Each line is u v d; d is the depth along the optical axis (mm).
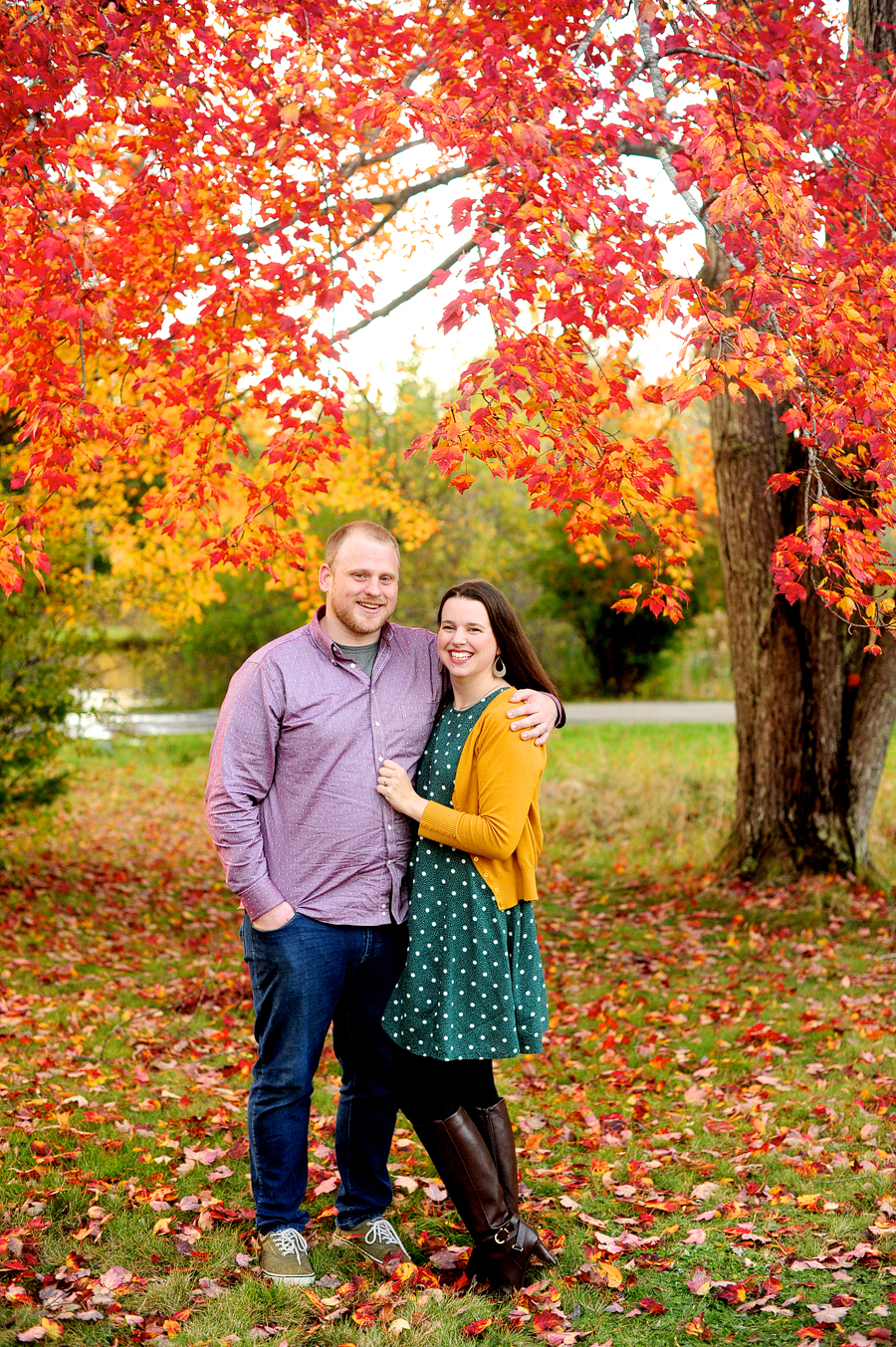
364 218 3570
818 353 3164
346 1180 2902
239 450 4246
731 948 6398
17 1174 3191
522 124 3041
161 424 4047
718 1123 3854
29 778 8266
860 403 3078
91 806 12719
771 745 7449
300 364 3826
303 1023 2689
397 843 2748
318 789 2682
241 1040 4887
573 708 23078
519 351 2941
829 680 7223
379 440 13133
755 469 7125
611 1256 2854
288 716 2672
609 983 5922
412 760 2811
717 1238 2951
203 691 29047
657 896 7863
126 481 8805
